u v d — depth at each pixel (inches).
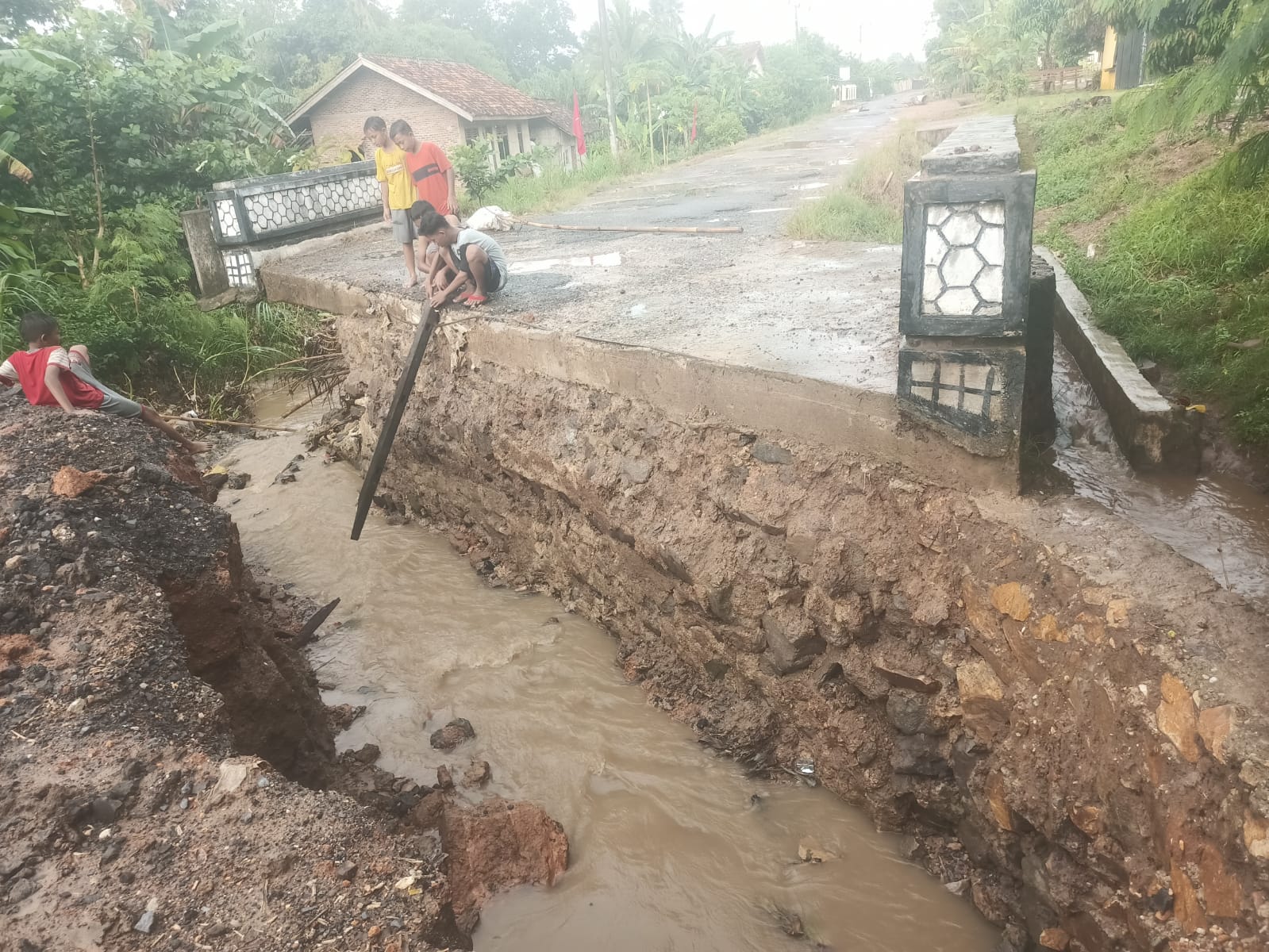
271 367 436.5
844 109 1519.4
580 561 242.8
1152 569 128.7
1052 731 134.0
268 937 90.5
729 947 152.6
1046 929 140.9
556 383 241.3
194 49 653.9
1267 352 183.2
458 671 233.1
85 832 102.9
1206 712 105.8
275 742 173.6
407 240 307.6
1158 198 307.3
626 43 1371.8
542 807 181.2
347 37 1389.0
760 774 189.8
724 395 194.1
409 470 311.4
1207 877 103.0
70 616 139.5
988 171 138.9
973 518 154.3
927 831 169.5
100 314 394.0
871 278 260.1
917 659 162.4
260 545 303.9
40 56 475.2
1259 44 174.4
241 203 411.5
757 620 187.3
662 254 331.9
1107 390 196.2
